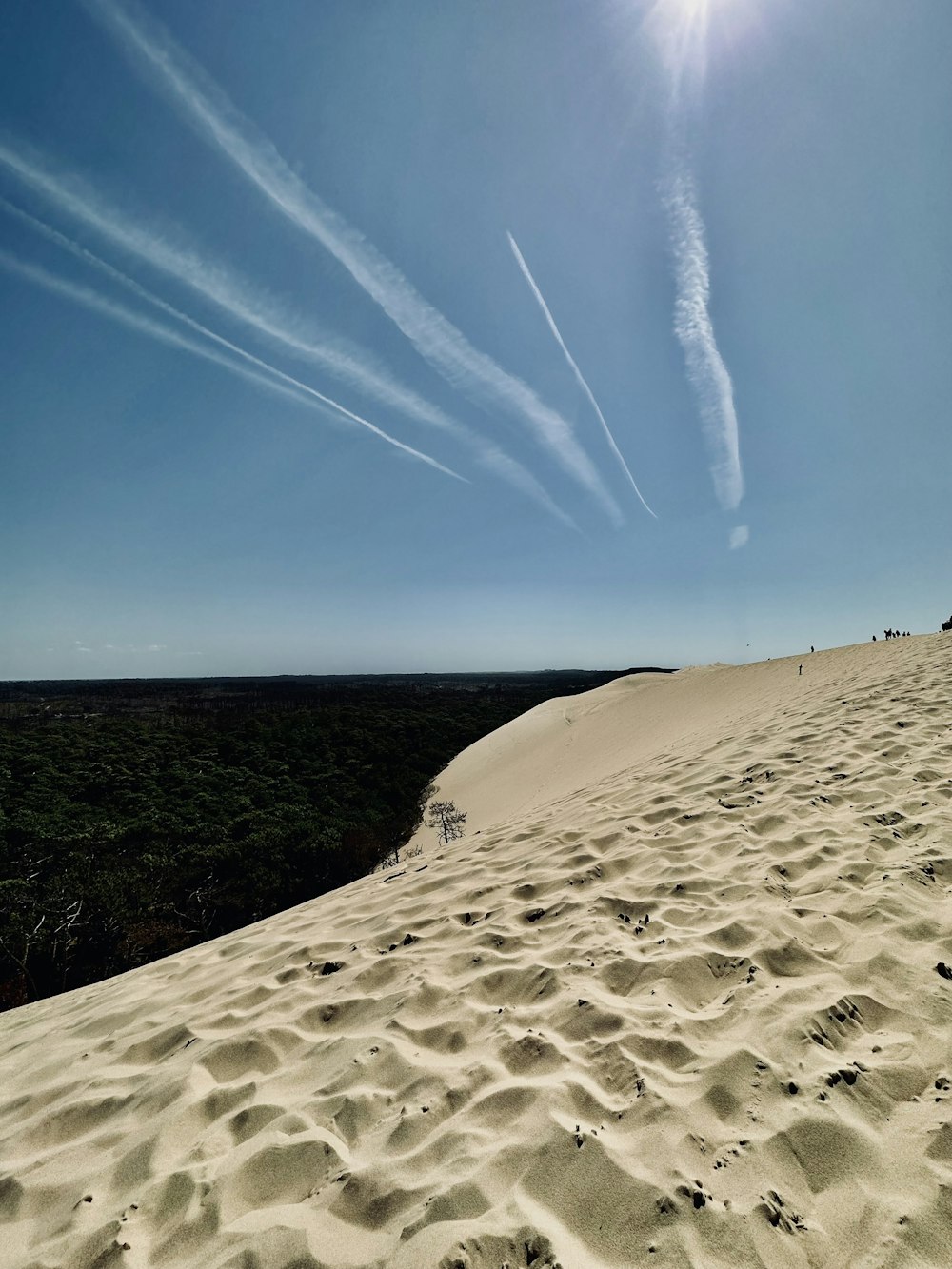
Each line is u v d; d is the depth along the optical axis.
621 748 21.73
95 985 4.85
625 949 3.04
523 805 19.14
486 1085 2.21
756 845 4.08
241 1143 2.13
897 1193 1.56
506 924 3.63
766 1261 1.44
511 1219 1.62
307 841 18.16
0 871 15.57
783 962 2.69
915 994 2.32
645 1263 1.47
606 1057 2.24
